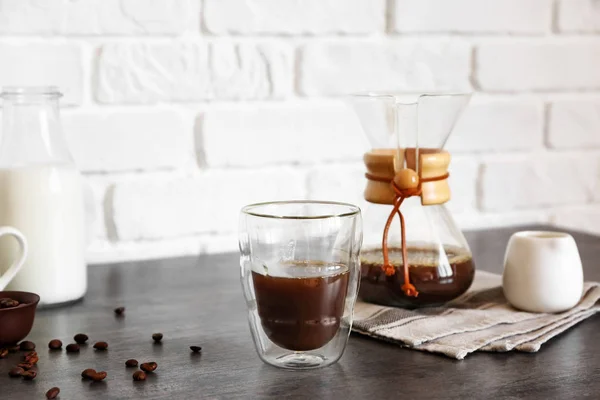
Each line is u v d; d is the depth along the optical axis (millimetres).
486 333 1036
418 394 924
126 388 935
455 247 1106
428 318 1060
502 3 1533
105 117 1346
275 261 976
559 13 1571
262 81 1413
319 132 1450
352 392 928
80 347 1026
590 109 1612
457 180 1541
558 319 1073
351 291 994
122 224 1370
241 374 964
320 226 972
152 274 1278
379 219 1104
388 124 1096
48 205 1138
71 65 1321
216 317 1110
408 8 1476
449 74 1517
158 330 1071
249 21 1396
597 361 990
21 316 1014
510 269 1098
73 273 1155
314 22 1429
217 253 1394
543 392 927
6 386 940
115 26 1334
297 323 969
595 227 1638
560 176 1606
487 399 916
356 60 1459
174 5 1356
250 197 1428
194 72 1379
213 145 1398
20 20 1291
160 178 1383
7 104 1159
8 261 1137
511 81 1555
